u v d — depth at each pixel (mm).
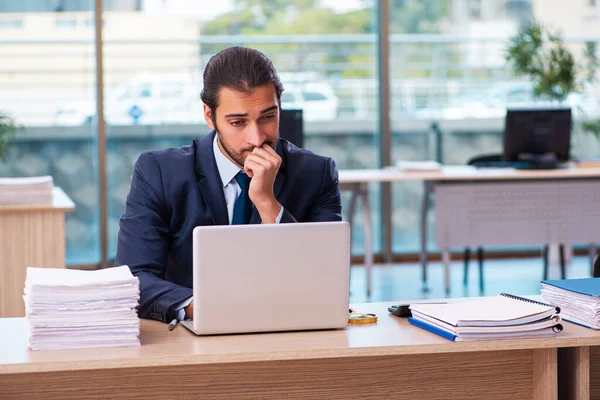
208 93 2471
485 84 8195
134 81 7648
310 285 2252
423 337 2225
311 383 2355
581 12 8227
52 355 2041
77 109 7594
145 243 2629
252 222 2654
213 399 2309
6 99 7465
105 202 7676
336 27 7965
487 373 2449
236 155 2537
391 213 8211
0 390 2201
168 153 2730
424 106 8164
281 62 7910
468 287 7027
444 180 6664
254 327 2230
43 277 2186
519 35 7859
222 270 2195
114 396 2258
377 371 2387
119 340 2121
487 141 8258
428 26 8109
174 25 7676
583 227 6824
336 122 8062
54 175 7613
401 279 7398
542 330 2238
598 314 2330
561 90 7809
